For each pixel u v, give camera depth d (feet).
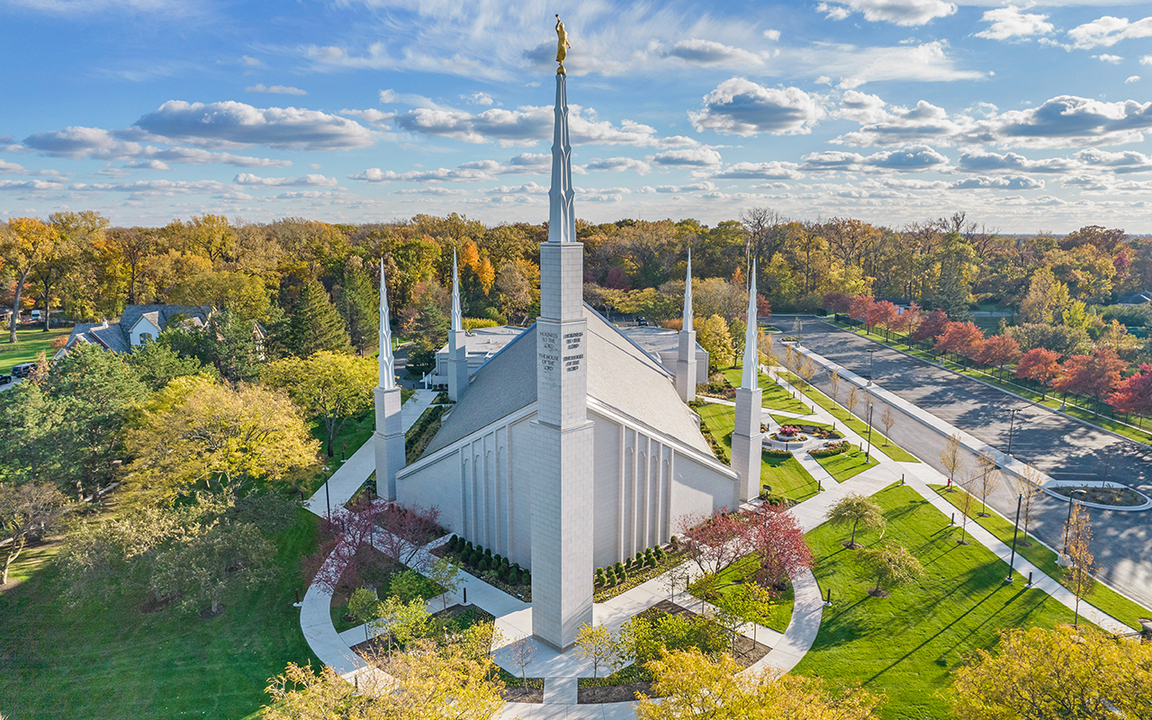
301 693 82.84
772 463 225.97
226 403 169.58
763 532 141.38
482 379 204.95
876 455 237.45
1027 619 132.16
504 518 154.30
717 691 75.00
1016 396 328.08
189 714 106.52
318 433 252.01
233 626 130.52
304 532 171.32
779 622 131.03
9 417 153.89
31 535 163.94
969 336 383.86
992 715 78.07
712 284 450.30
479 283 499.51
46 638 125.70
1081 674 75.15
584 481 121.60
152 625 130.31
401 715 75.61
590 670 117.08
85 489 177.88
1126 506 192.44
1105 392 282.77
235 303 362.33
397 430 189.37
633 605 137.49
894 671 115.34
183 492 171.73
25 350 398.42
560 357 114.11
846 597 140.67
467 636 110.22
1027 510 175.52
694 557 150.00
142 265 472.44
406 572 134.10
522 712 105.70
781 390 334.24
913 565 139.23
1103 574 153.17
